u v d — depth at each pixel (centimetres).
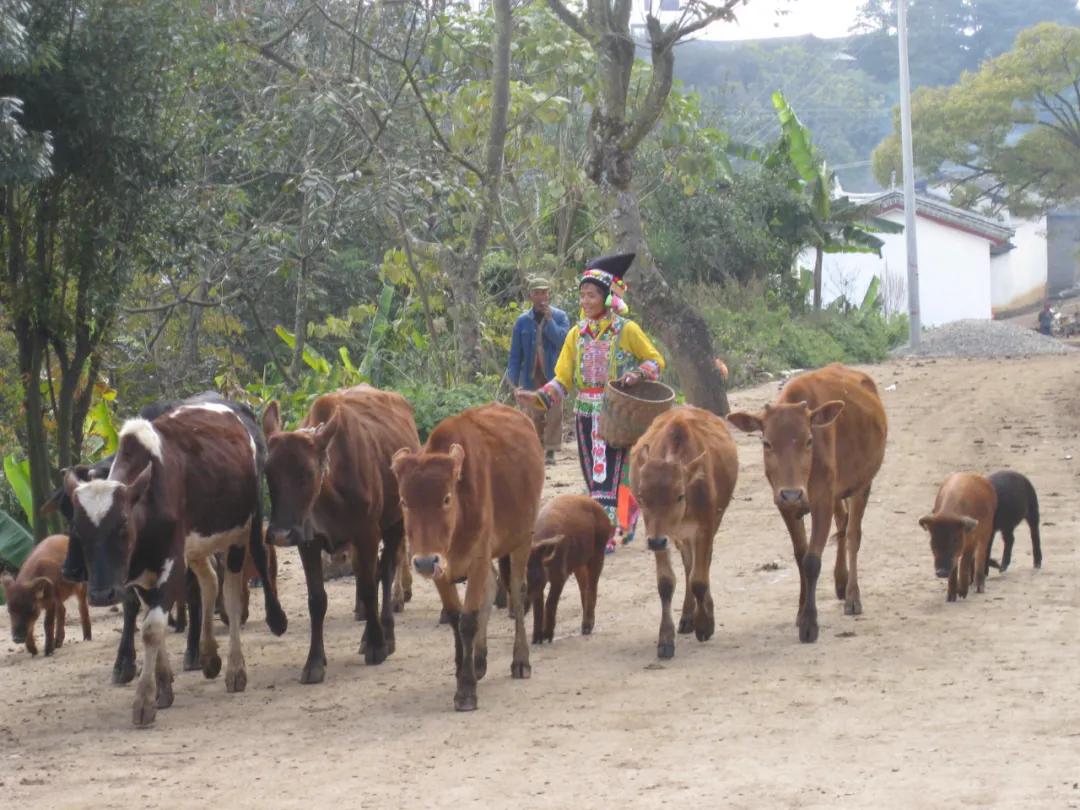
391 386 2280
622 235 2322
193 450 939
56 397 1744
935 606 1097
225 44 1858
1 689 1013
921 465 1856
